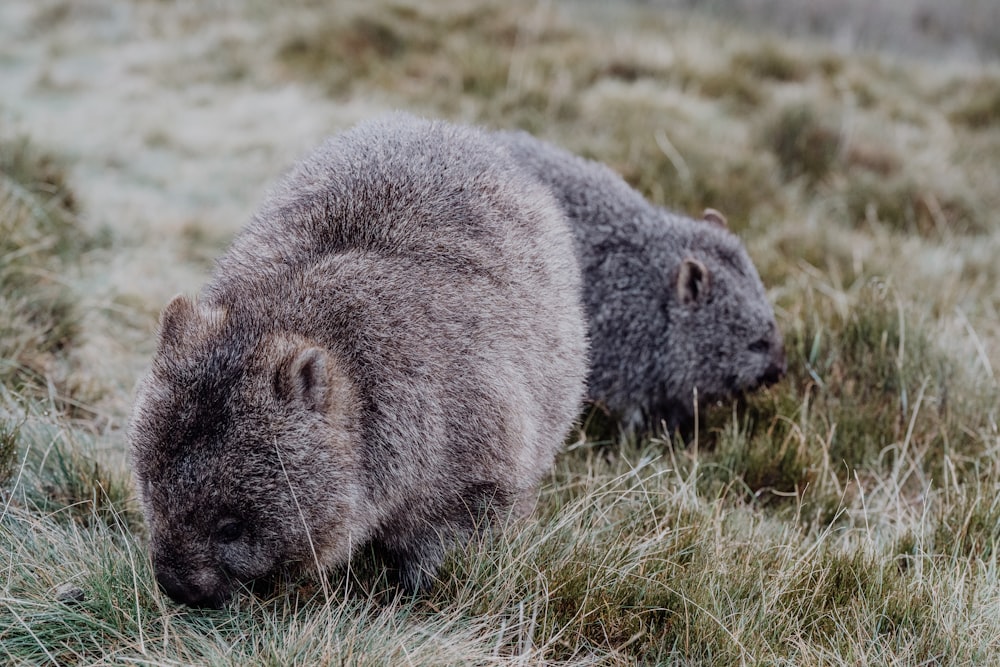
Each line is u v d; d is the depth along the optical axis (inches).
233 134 298.5
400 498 114.2
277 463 103.7
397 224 121.1
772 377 178.4
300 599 121.7
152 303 193.2
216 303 119.2
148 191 258.1
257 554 106.3
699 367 174.9
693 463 155.9
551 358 128.3
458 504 118.0
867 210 265.3
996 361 185.6
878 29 547.5
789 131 296.4
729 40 402.6
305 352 103.3
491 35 374.0
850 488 158.6
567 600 121.6
